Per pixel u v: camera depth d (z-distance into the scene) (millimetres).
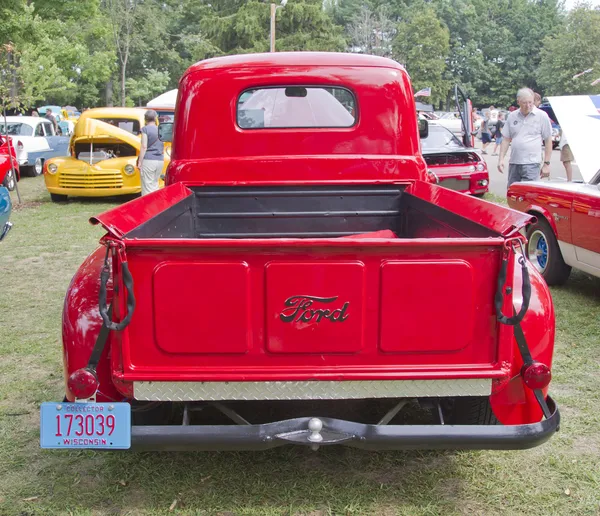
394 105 3934
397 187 3996
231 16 47406
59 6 30266
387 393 2385
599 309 5418
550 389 3926
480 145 29141
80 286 2717
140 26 47656
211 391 2354
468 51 88562
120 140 11875
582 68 66438
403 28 73000
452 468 3064
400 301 2299
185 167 3920
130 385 2354
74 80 46625
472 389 2396
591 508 2744
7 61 17016
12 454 3191
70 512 2713
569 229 5570
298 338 2309
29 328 5043
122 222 2551
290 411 3385
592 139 5887
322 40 46125
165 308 2273
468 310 2326
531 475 3002
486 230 2662
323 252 2256
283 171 3924
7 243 8383
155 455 3186
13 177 12766
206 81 3891
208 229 3984
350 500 2791
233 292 2270
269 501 2797
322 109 3955
